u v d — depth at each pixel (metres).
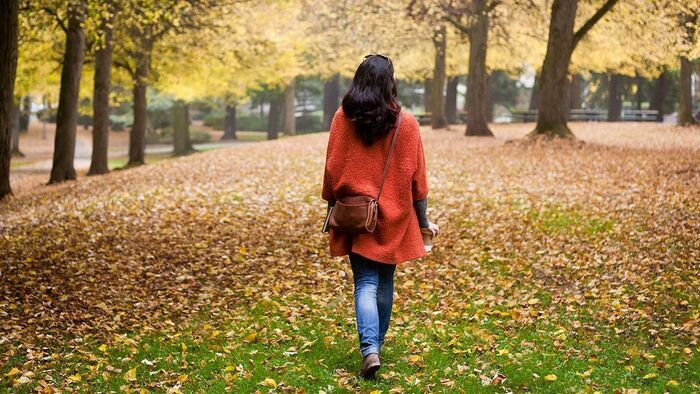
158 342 5.28
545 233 8.76
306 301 6.31
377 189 4.07
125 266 7.71
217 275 7.36
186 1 17.86
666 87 38.88
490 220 9.70
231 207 11.33
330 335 5.25
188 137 41.06
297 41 26.27
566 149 17.52
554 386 4.15
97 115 21.75
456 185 13.16
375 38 26.28
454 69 34.84
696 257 7.18
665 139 21.34
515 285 6.68
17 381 4.46
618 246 7.86
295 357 4.77
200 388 4.27
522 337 5.12
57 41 21.28
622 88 46.22
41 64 22.00
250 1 21.98
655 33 22.72
